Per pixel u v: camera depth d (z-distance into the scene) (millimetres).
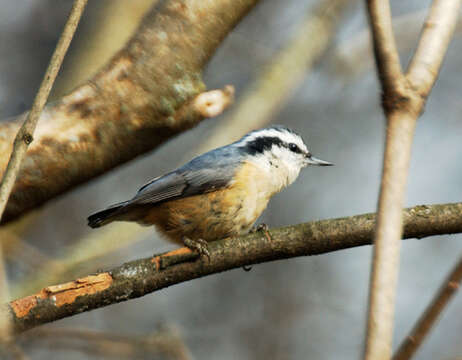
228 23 6594
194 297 15094
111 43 10516
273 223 15477
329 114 16453
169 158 15625
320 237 6566
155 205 9094
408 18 16219
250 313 14828
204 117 6660
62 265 10766
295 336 14500
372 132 16359
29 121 4793
